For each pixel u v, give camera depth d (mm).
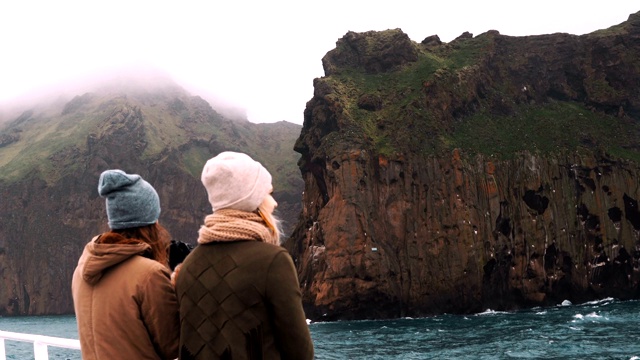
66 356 44281
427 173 108688
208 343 3361
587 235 112562
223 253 3463
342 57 137875
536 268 108312
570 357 39531
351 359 45438
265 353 3328
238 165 3666
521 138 121562
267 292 3342
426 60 133500
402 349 51469
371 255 98188
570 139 122875
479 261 103812
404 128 113562
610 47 138500
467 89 126750
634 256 111938
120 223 4059
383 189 106000
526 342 50656
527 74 138500
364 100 120312
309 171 117625
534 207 113312
